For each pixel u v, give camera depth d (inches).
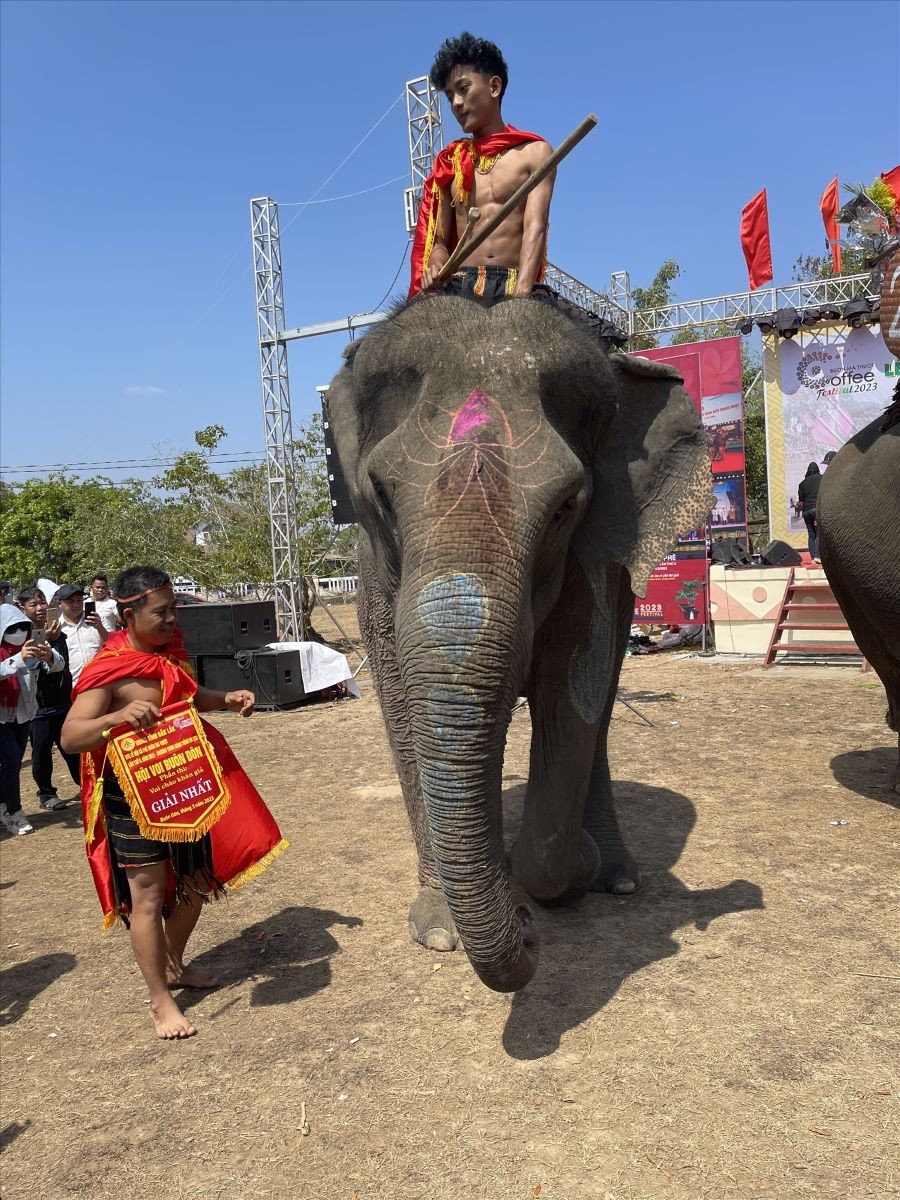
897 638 202.8
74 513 1177.4
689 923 156.8
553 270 628.4
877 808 215.0
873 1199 91.0
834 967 138.6
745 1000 130.2
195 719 138.1
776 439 706.2
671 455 132.0
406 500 102.6
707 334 987.3
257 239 633.0
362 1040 128.6
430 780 97.0
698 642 542.3
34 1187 104.6
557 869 144.9
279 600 680.4
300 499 757.3
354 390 128.8
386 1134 107.3
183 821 134.5
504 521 98.2
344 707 447.8
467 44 141.5
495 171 138.7
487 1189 96.7
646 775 258.5
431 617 95.5
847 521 202.5
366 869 200.7
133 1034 138.5
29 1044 138.4
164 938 139.4
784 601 448.8
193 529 864.9
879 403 671.8
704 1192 93.6
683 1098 108.9
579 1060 118.3
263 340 644.1
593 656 138.4
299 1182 100.9
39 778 296.7
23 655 229.6
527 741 321.7
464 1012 133.4
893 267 192.1
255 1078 122.2
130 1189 102.7
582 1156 100.3
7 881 222.8
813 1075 111.8
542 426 106.3
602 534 130.0
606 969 141.9
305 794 274.7
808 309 669.9
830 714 323.0
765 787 238.1
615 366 131.0
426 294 124.2
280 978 151.0
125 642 140.3
